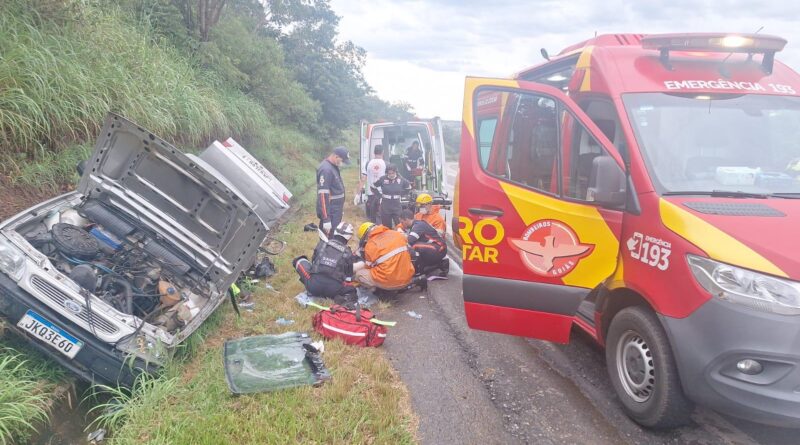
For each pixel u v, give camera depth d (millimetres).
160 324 3957
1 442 2748
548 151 3984
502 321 3906
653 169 3303
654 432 3373
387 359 4414
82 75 6043
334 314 4828
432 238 6879
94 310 3396
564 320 3676
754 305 2646
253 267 6273
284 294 5734
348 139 34844
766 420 2709
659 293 3059
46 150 5574
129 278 4129
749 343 2648
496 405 3717
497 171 4141
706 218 2936
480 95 4070
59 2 6582
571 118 3748
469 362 4410
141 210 4301
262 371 3877
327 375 3889
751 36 3643
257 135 13227
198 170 4152
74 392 3482
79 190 4285
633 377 3418
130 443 2969
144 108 6938
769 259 2658
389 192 9172
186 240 4391
